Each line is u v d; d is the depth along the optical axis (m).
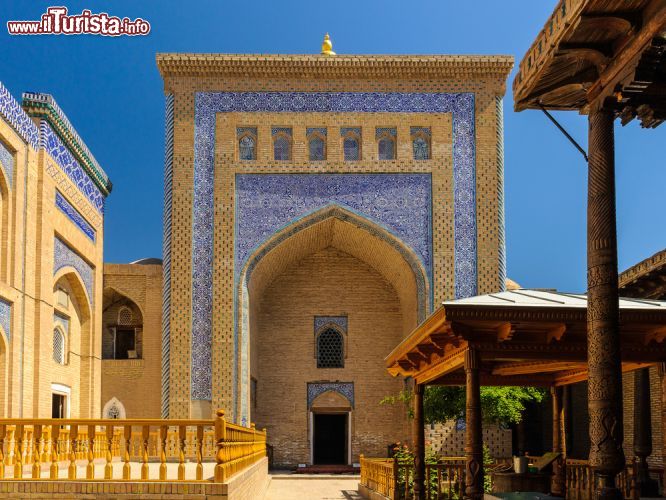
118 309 17.62
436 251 16.48
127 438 6.48
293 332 18.52
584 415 15.51
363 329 18.59
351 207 16.61
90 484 6.27
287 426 18.14
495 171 16.75
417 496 9.04
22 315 12.23
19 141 12.22
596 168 4.39
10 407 11.62
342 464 19.06
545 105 5.04
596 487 4.23
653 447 11.44
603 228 4.32
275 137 16.83
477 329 6.52
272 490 13.16
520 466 8.19
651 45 3.97
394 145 16.86
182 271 16.27
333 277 18.78
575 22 4.12
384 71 16.84
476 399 6.49
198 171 16.59
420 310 16.39
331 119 16.83
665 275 10.71
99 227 16.92
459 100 16.94
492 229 16.56
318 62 16.72
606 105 4.38
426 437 15.94
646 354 6.70
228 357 16.02
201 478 6.47
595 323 4.27
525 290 7.19
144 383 16.67
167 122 16.73
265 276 17.80
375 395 18.33
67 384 14.88
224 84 16.86
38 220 12.96
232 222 16.45
